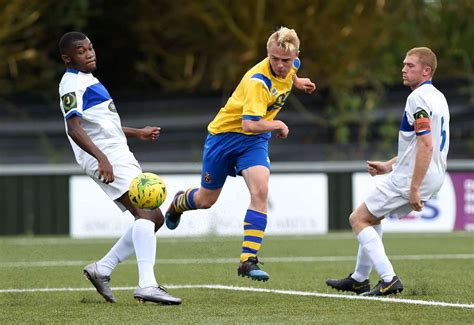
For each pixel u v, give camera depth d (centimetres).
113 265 2397
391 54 8112
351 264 3562
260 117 2430
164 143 6456
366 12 8019
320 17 7881
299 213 5691
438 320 1928
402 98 6669
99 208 5575
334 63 7781
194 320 1984
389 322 1906
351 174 5738
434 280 2869
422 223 5672
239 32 7750
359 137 6594
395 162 2588
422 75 2414
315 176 5709
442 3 8500
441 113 2405
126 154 2370
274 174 5675
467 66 8150
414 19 8406
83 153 2381
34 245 4744
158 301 2281
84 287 2811
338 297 2425
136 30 8000
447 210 5684
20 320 2028
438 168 2431
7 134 6362
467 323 1880
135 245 2333
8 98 6412
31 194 5603
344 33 7869
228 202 5197
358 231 2470
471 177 5706
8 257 4047
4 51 7544
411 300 2309
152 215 2378
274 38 2405
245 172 2527
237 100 2528
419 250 4219
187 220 5112
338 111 6631
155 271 3350
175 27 8019
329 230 5719
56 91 7631
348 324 1889
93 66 2372
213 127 2608
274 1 7875
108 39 8144
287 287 2752
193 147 6469
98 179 2370
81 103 2319
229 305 2272
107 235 5572
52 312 2169
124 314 2108
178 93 6519
